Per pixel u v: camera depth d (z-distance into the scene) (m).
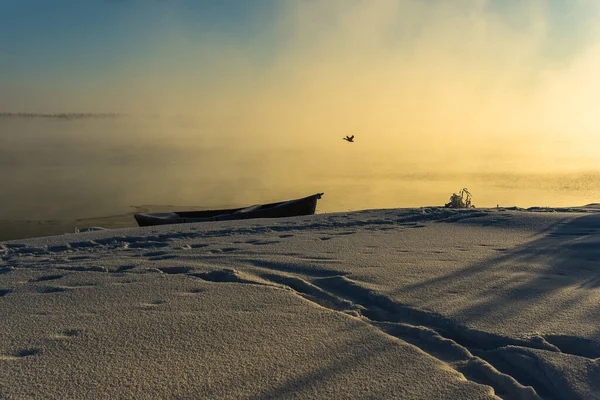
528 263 5.76
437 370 3.13
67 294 4.86
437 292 4.70
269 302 4.48
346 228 9.00
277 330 3.80
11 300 4.71
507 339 3.58
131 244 7.94
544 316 3.98
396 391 2.88
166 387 2.95
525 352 3.30
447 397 2.81
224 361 3.28
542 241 7.00
